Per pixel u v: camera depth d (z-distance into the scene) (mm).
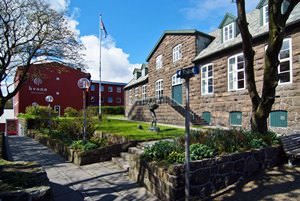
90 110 14914
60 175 7957
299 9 12758
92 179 7418
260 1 14547
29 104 35469
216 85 17094
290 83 12320
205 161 5711
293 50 12219
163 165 5824
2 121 40938
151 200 5691
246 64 7820
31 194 3715
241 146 6906
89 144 10242
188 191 4988
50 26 15078
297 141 8156
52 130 16531
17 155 11695
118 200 5754
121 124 17578
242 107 14938
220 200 5418
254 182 6113
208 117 17812
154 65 26188
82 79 10984
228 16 16719
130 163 7559
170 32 22188
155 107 14273
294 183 5785
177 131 13133
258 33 13766
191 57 19750
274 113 13078
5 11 13750
